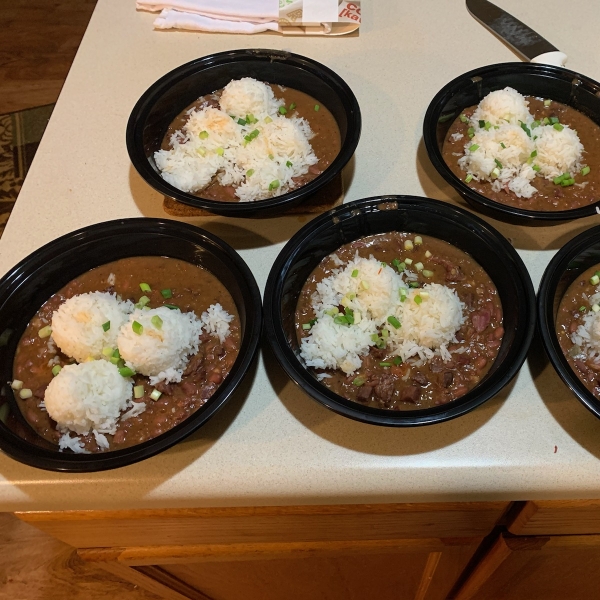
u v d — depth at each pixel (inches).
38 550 62.0
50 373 31.2
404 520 30.7
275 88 44.1
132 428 28.8
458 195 37.5
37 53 98.0
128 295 33.8
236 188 38.0
